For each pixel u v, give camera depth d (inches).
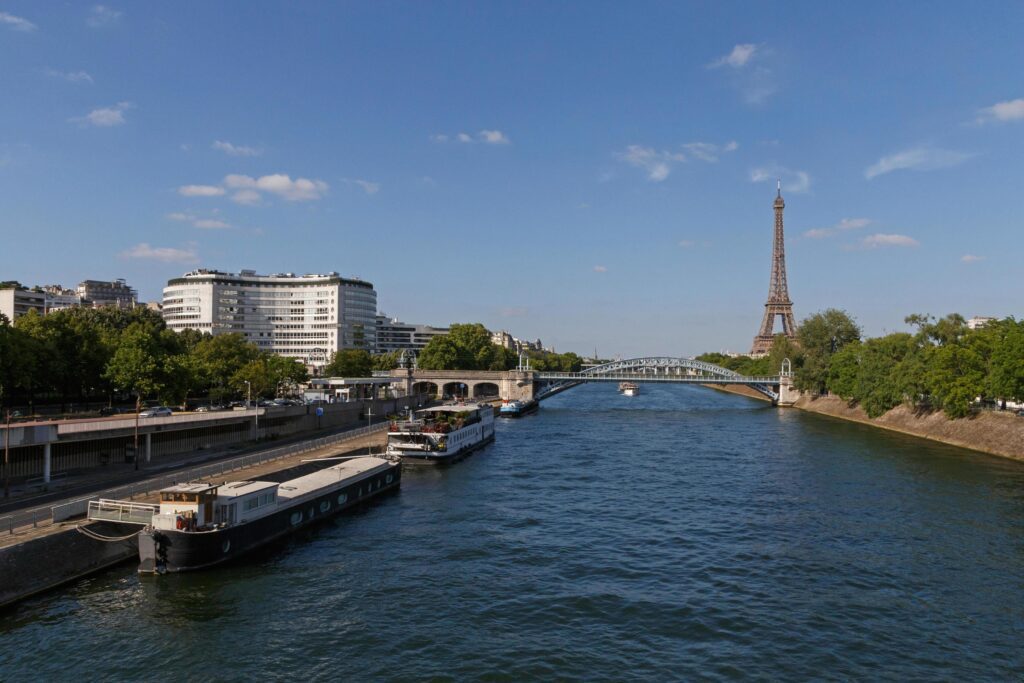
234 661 1258.0
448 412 4008.4
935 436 4431.6
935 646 1342.3
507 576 1731.1
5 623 1389.0
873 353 5565.9
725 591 1630.2
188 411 4013.3
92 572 1670.8
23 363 3225.9
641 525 2229.3
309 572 1744.6
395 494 2716.5
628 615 1483.8
